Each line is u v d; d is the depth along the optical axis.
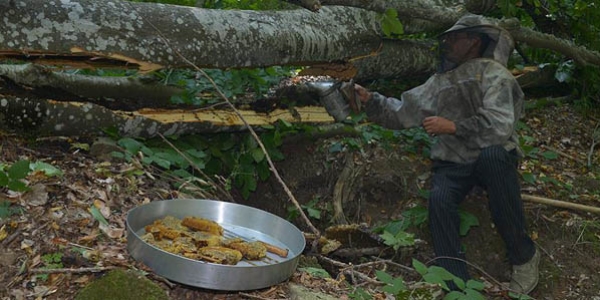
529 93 5.76
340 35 4.09
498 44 3.91
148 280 2.58
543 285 4.02
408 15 4.11
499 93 3.80
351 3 3.48
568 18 5.48
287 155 4.48
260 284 2.60
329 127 4.49
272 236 3.08
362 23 4.22
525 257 3.81
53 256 2.75
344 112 4.05
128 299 2.51
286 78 4.33
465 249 4.18
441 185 3.82
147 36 3.31
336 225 4.10
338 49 4.09
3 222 2.89
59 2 3.10
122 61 3.29
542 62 5.71
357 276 3.35
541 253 4.20
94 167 3.45
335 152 4.43
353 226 3.81
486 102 3.80
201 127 3.97
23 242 2.81
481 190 4.45
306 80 4.16
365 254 3.84
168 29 3.38
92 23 3.16
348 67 4.27
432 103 3.99
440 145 3.97
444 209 3.71
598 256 4.22
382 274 2.86
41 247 2.80
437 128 3.74
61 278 2.65
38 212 2.99
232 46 3.59
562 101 5.67
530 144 5.05
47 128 3.51
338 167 4.40
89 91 3.66
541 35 4.82
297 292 2.76
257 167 4.27
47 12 3.05
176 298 2.62
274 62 3.82
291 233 3.00
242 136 4.25
